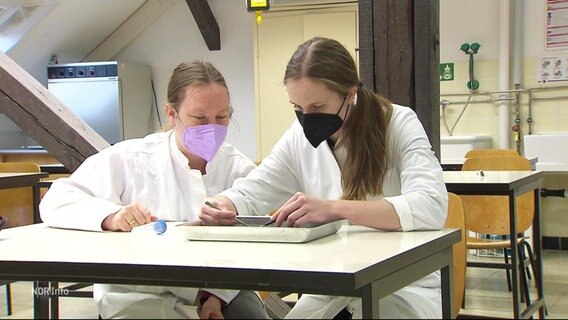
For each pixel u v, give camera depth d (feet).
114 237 5.69
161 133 7.17
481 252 16.81
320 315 5.56
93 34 22.43
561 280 14.33
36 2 19.38
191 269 4.21
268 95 20.22
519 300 10.33
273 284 4.02
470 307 12.19
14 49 20.30
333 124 5.85
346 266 4.00
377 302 4.04
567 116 17.92
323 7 19.39
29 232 6.13
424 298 5.21
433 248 4.91
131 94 21.75
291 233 5.01
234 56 21.94
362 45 9.86
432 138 9.59
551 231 18.29
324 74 5.62
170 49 22.66
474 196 11.37
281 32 19.92
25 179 12.82
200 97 6.32
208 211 5.67
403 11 9.57
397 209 5.35
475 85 18.75
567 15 17.74
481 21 18.70
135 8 22.31
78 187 6.70
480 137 18.10
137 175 6.83
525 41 18.29
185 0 22.25
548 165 16.75
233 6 21.77
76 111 21.49
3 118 21.67
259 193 6.76
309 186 6.65
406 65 9.61
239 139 22.08
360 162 6.12
